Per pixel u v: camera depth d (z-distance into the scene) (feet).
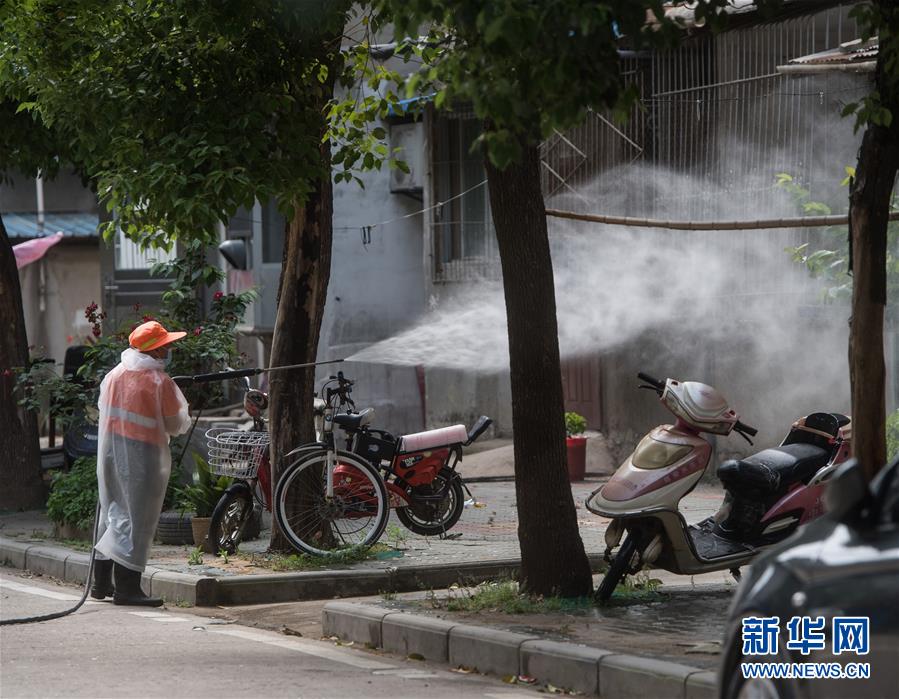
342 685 26.17
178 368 52.39
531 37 23.18
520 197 32.07
